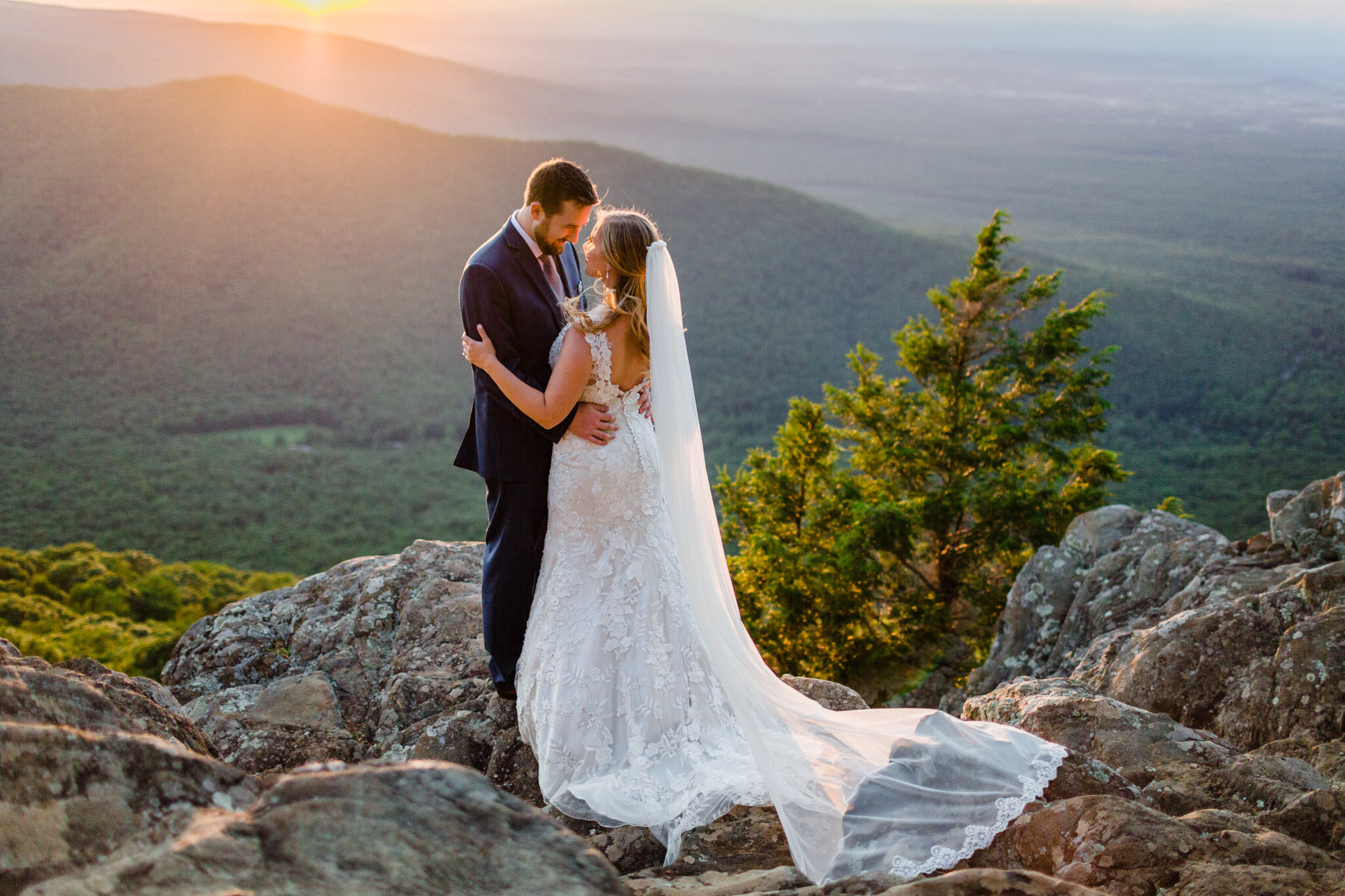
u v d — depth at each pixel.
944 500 11.59
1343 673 3.14
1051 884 1.41
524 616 2.84
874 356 13.25
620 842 2.33
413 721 3.04
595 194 2.62
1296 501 5.07
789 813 2.26
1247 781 2.29
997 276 12.29
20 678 1.37
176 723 2.01
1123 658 4.19
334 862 1.09
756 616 11.38
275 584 46.22
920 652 11.28
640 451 2.71
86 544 45.31
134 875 1.04
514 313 2.65
